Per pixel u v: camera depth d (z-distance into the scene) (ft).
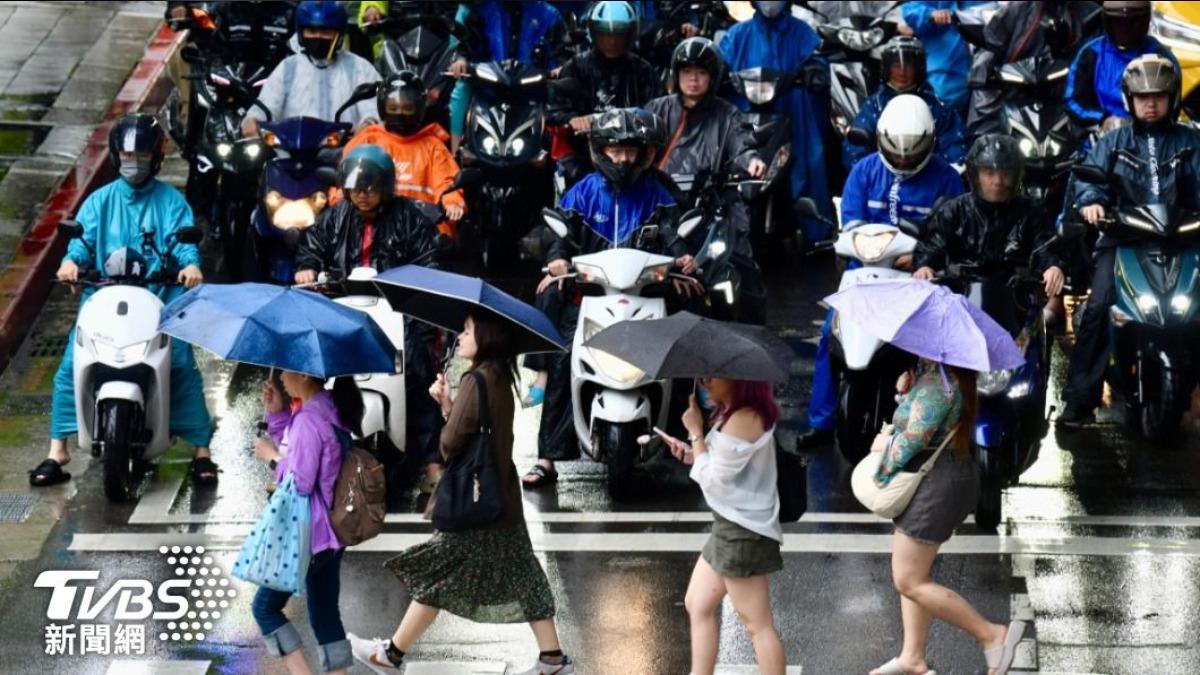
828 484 118.42
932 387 86.84
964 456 87.76
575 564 105.91
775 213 162.40
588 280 114.62
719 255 124.77
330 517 84.84
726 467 83.61
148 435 115.14
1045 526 111.55
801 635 96.89
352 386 86.79
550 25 165.07
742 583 84.69
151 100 187.52
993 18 159.63
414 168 141.18
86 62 193.47
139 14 208.44
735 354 81.97
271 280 146.00
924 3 171.12
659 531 110.83
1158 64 124.98
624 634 96.99
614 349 82.53
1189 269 122.83
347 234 117.08
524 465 122.83
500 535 87.25
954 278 114.11
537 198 157.89
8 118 178.60
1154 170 125.70
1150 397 122.42
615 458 112.88
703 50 134.00
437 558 87.35
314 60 156.15
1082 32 158.30
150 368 113.50
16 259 150.71
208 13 168.04
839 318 116.47
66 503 115.03
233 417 129.90
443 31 168.04
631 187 120.06
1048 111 150.82
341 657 87.10
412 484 118.11
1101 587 102.83
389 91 139.85
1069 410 128.26
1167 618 99.04
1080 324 127.54
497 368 87.66
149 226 119.65
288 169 145.69
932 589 87.61
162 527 111.55
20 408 131.34
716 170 131.34
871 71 163.53
